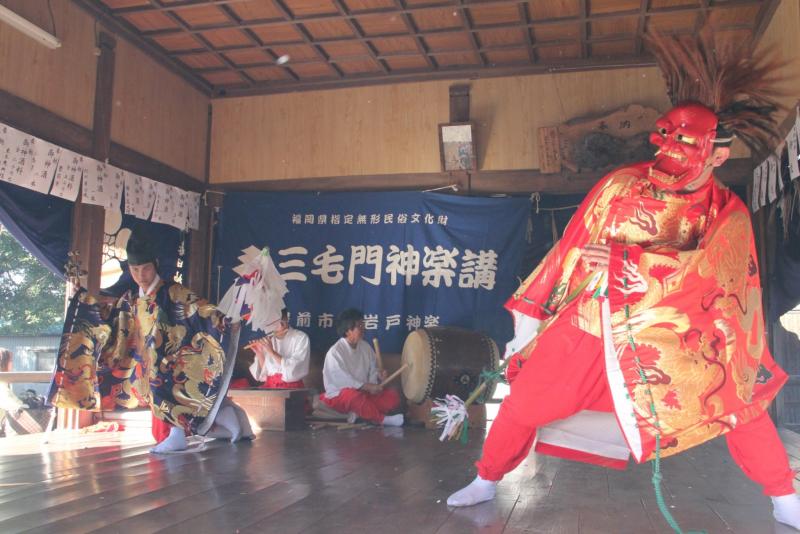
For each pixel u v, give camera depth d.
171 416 4.15
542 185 7.09
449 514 2.54
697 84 2.34
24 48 5.34
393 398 6.16
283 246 7.47
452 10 6.17
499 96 7.26
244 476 3.37
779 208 5.68
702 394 2.19
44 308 10.35
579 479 3.34
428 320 7.08
